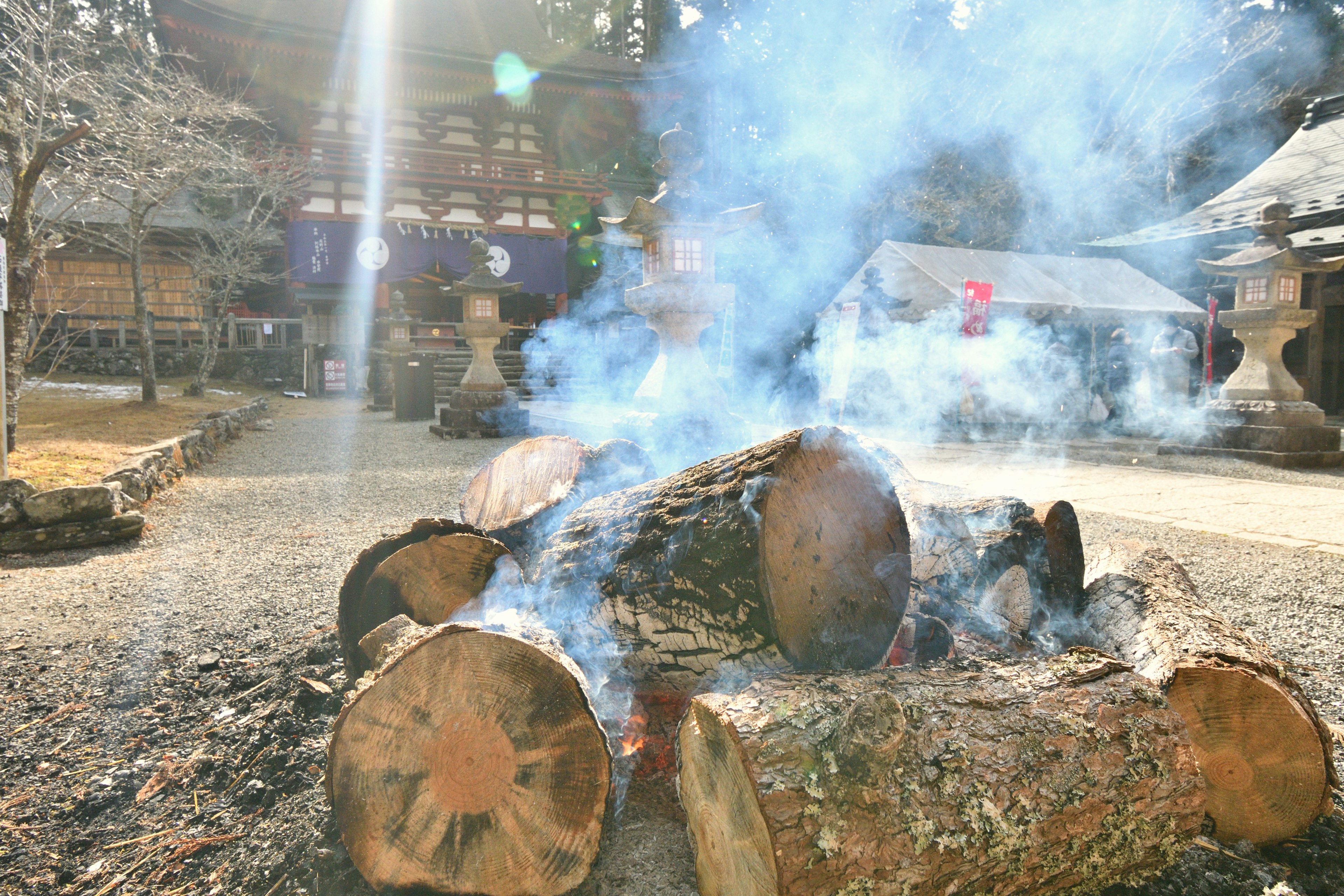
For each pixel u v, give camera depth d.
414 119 26.34
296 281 24.70
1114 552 2.83
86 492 5.27
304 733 2.32
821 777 1.36
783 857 1.29
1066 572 2.66
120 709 2.68
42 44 8.41
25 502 5.14
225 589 4.14
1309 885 1.76
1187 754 1.63
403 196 26.50
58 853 1.91
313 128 24.72
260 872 1.77
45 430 9.44
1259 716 1.84
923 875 1.36
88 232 14.12
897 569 2.08
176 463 8.12
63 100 9.16
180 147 11.91
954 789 1.43
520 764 1.61
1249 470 8.81
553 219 28.22
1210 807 1.90
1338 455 9.30
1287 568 4.46
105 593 4.09
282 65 23.45
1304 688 2.77
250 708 2.61
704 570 1.82
